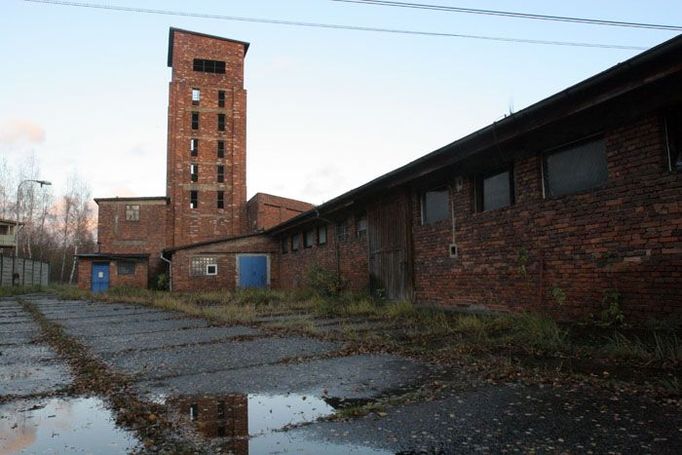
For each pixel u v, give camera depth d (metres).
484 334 6.65
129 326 9.56
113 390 4.23
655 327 5.70
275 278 25.27
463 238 9.64
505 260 8.46
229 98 40.16
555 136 7.35
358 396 3.86
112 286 30.42
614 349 5.01
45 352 6.59
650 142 5.99
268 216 37.66
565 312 7.14
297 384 4.30
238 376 4.70
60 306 16.84
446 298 10.16
